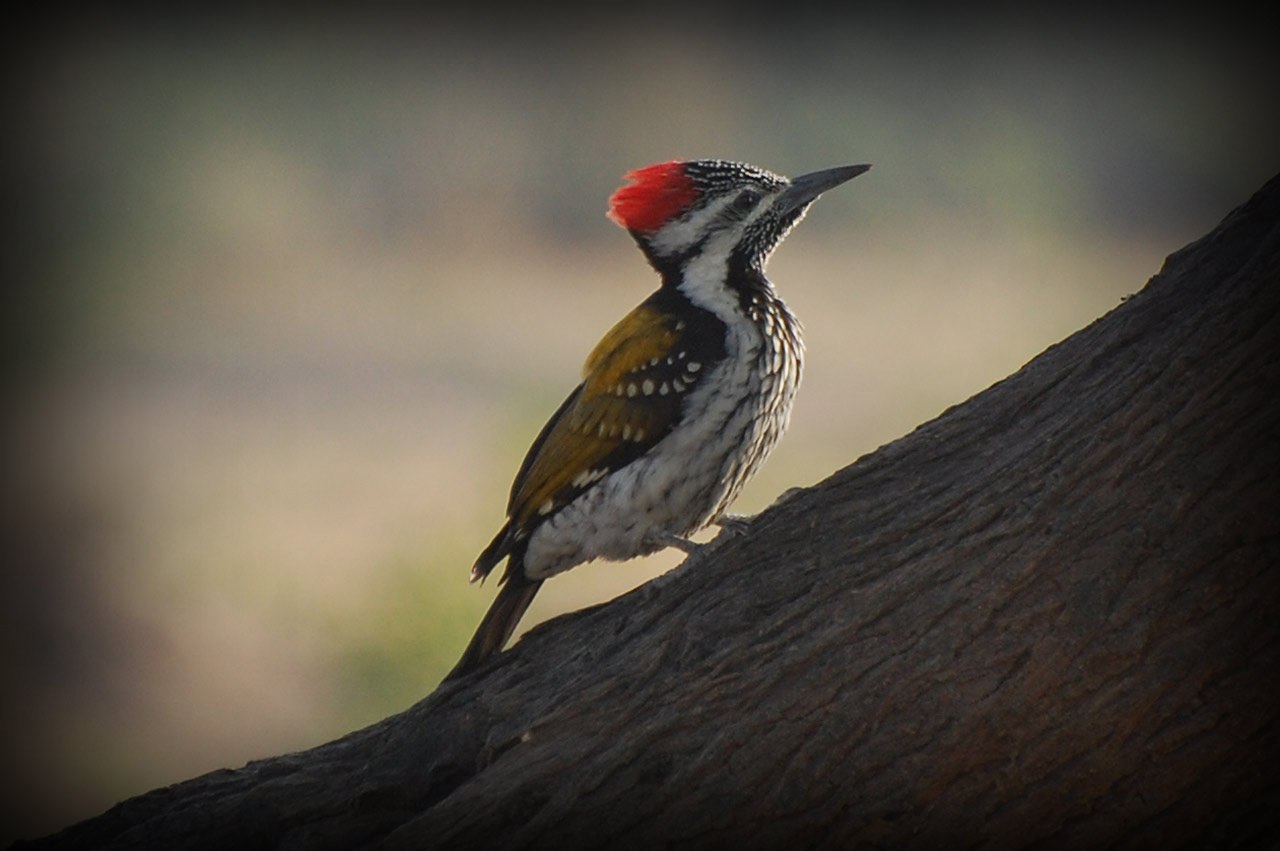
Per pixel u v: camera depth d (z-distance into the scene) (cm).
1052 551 536
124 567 1631
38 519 1741
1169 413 529
